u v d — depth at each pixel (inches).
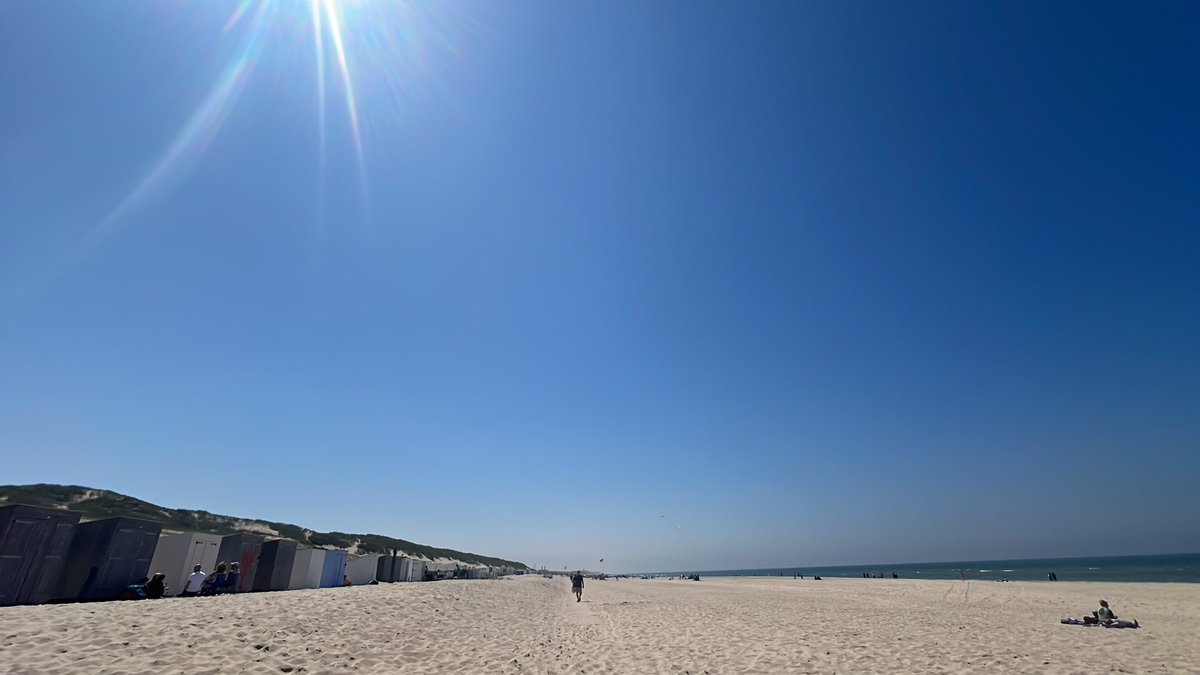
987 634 540.7
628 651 460.4
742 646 484.1
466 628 542.3
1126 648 446.0
